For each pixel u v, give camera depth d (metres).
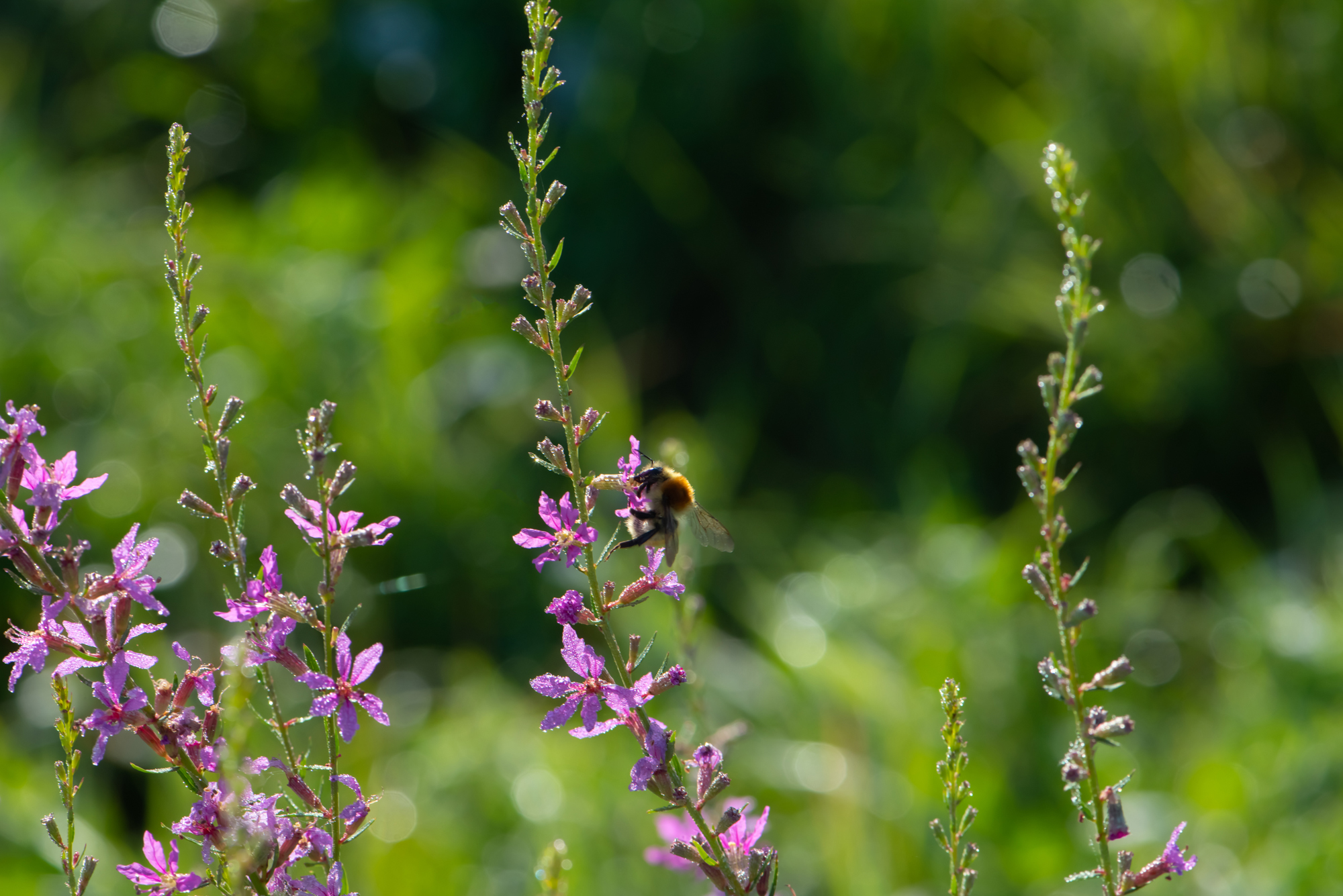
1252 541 7.38
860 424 8.39
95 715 1.88
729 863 2.04
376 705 1.92
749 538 7.39
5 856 4.84
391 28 10.11
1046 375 8.02
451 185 9.18
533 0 1.97
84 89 10.87
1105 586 7.01
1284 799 5.21
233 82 10.59
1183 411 7.63
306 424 7.29
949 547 6.80
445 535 7.09
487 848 5.11
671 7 9.32
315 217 8.78
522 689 6.43
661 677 1.94
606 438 7.77
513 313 8.44
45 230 8.41
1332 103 7.71
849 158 8.90
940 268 8.29
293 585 6.67
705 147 9.20
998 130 8.51
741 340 8.84
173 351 7.51
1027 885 4.92
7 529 1.91
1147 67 8.02
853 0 8.87
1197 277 7.88
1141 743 5.88
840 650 6.09
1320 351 7.49
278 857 1.91
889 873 4.89
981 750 5.52
